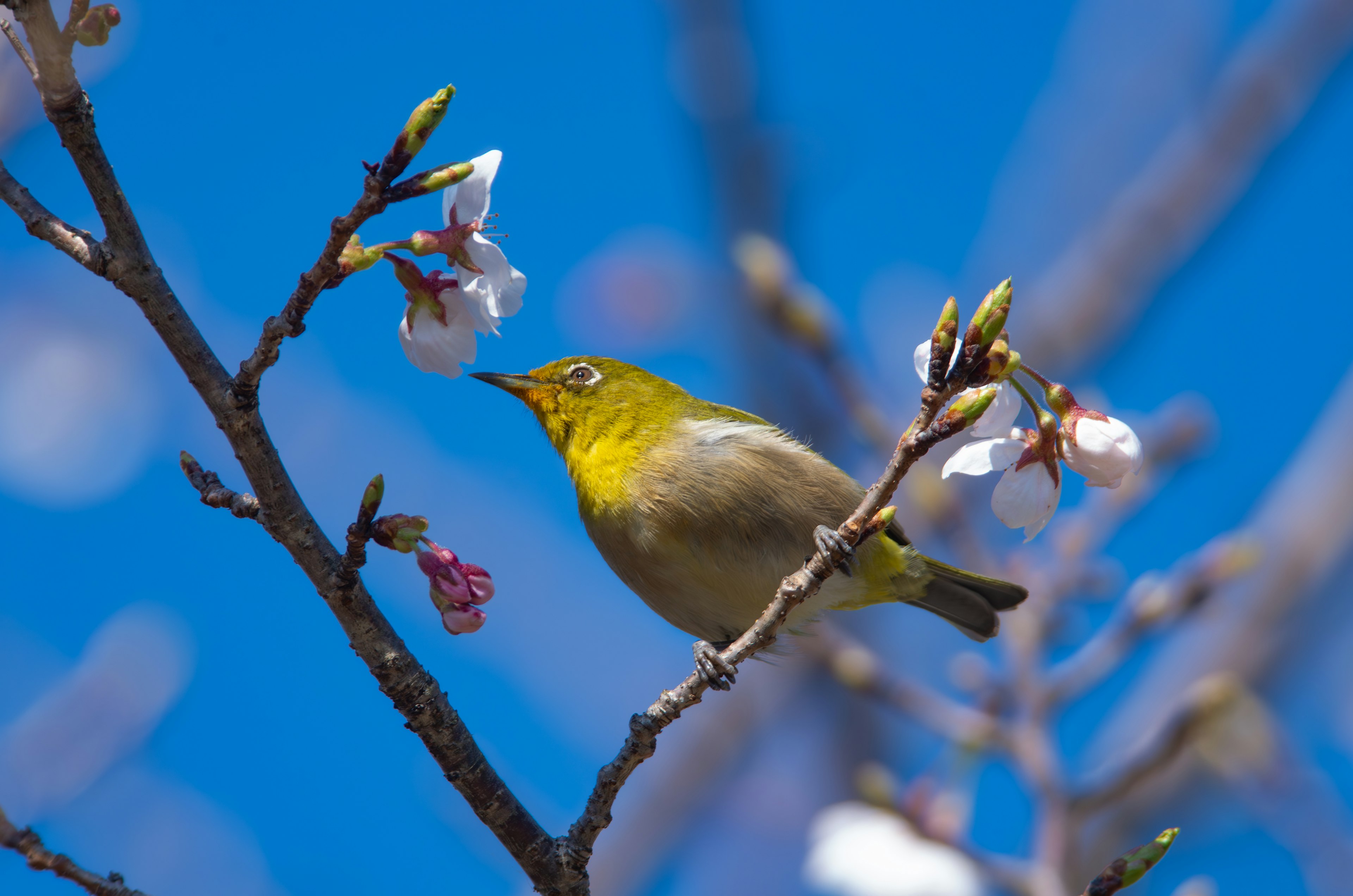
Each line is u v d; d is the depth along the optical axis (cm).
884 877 1031
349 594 636
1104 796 1030
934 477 1270
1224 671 1452
